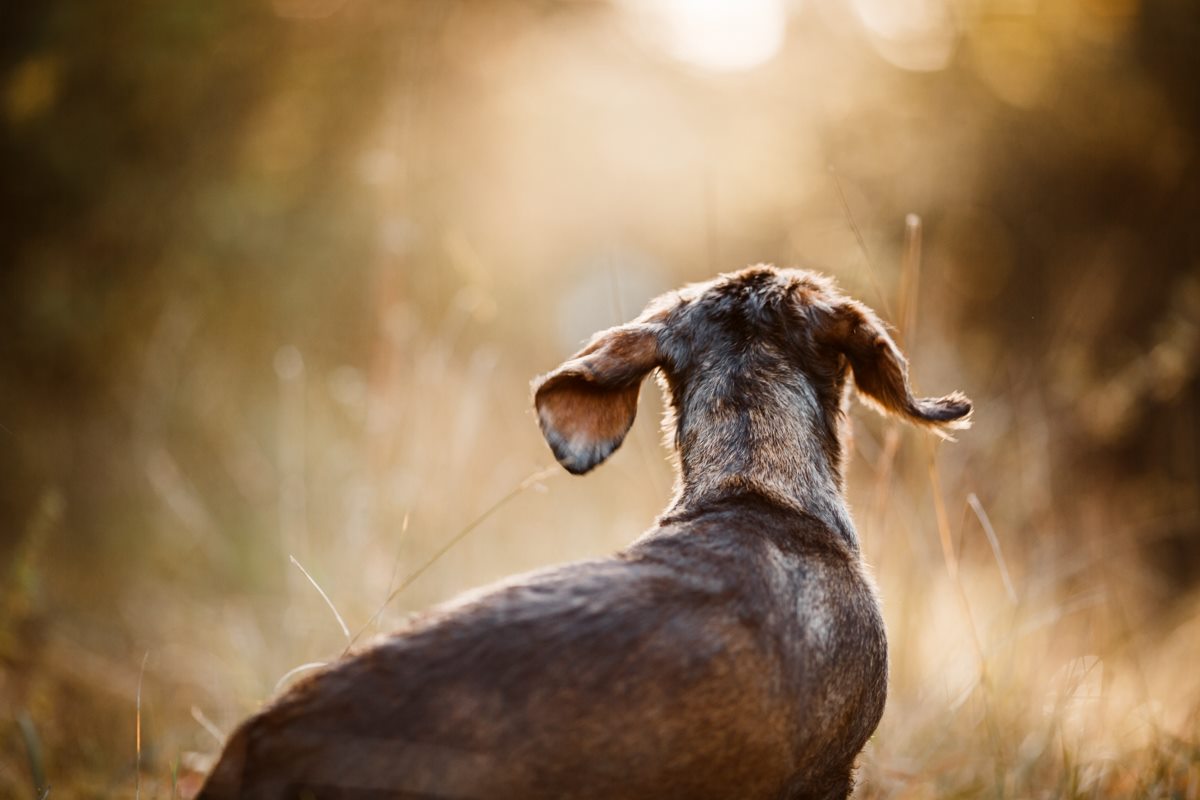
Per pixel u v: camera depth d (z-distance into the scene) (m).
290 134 14.46
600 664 3.78
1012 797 6.36
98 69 13.74
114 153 13.90
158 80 13.74
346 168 13.96
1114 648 8.21
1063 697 6.85
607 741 3.73
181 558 10.98
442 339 10.94
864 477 8.94
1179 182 14.76
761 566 4.39
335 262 13.41
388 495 8.91
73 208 13.91
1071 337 12.62
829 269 11.37
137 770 5.35
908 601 7.47
